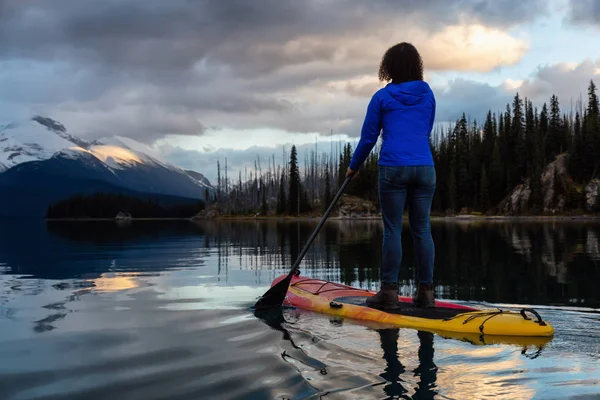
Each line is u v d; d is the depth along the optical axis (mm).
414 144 4430
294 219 81625
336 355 2908
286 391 2295
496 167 78375
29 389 2398
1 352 3068
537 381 2412
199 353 2990
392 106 4465
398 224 4441
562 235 19156
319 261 9617
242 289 5824
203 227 40688
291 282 5660
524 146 78875
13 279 6805
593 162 71125
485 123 90000
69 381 2508
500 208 75500
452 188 76375
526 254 10500
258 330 3627
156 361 2836
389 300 4324
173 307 4641
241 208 107438
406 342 3221
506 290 5707
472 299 5105
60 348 3156
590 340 3268
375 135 4586
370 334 3473
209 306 4707
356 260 9797
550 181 72812
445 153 86500
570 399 2170
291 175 90375
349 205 79938
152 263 9180
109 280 6688
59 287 6004
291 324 3848
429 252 4418
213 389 2350
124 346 3189
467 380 2434
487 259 9484
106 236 21953
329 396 2213
